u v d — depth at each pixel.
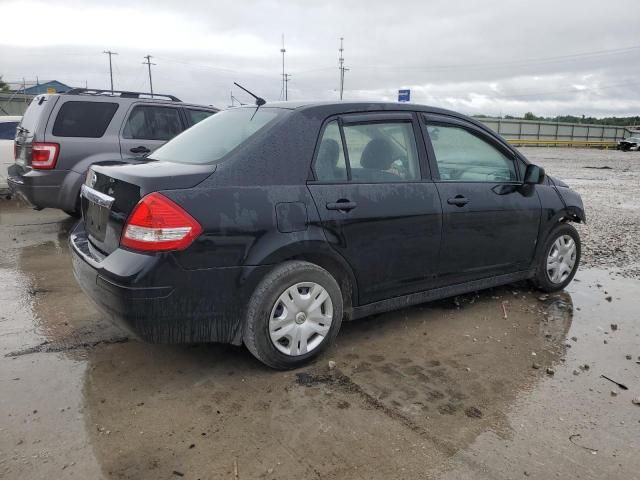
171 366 3.40
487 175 4.44
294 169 3.27
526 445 2.69
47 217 8.28
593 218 9.67
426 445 2.66
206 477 2.38
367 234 3.52
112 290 2.87
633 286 5.50
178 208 2.85
